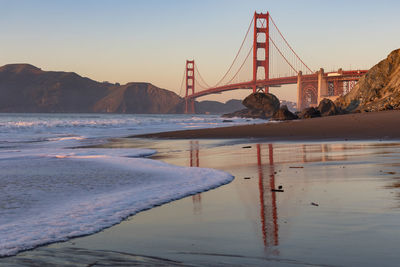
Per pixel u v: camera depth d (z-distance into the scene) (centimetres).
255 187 730
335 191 657
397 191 637
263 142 1945
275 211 535
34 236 438
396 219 469
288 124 3022
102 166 1088
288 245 387
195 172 939
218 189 722
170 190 714
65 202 623
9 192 710
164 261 349
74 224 489
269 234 428
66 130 3681
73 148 1856
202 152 1528
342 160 1089
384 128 2298
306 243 391
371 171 862
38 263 348
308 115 5369
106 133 3250
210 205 589
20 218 524
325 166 981
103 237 435
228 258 354
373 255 350
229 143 1970
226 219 502
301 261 341
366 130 2273
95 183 806
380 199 582
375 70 5462
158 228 469
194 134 2716
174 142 2161
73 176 903
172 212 550
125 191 712
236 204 591
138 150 1658
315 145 1652
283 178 823
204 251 377
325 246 379
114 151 1619
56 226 481
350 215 495
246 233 436
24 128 3719
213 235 432
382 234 412
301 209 539
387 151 1286
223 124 5097
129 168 1039
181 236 432
